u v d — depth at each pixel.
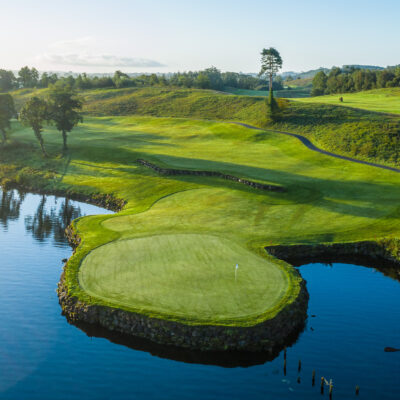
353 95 146.12
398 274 34.38
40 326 26.22
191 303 25.98
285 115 97.62
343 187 52.25
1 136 101.69
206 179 60.00
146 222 44.09
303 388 20.72
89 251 35.34
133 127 109.94
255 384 21.08
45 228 49.22
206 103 133.50
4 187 70.94
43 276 34.50
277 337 24.12
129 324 24.78
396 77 170.38
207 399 19.95
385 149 67.88
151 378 21.56
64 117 83.50
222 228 41.09
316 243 37.41
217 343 23.16
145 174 66.25
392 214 43.00
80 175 71.12
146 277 29.77
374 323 26.66
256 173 59.88
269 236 38.78
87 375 21.69
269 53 118.81
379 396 20.05
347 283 32.53
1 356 23.11
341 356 23.22
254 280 29.25
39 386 20.77
